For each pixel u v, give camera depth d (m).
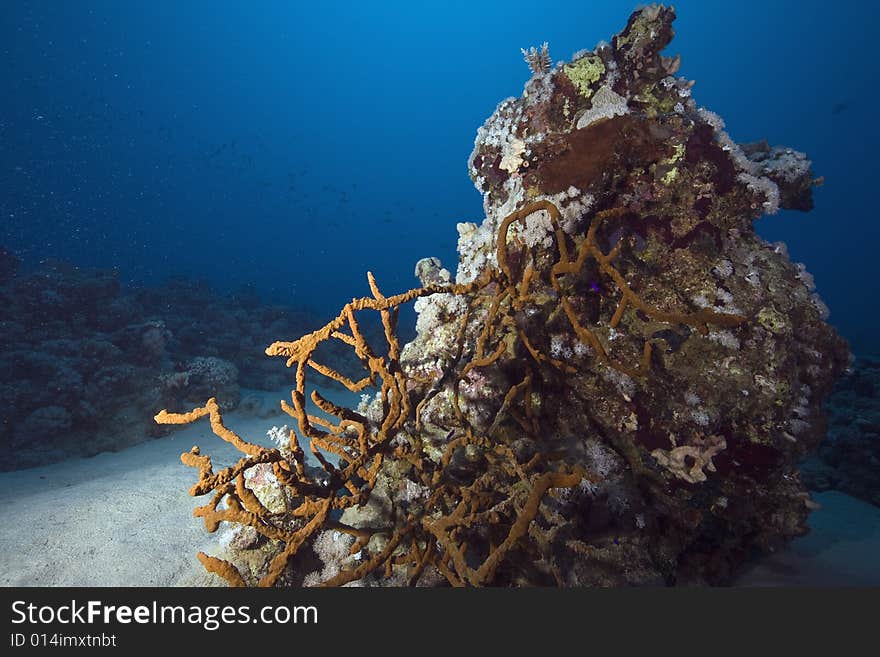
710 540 3.34
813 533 4.45
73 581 3.09
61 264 10.66
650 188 3.36
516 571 2.90
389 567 2.70
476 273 3.71
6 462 5.99
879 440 5.90
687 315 2.87
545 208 3.05
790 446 3.08
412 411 3.28
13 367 7.35
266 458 2.27
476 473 3.18
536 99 3.50
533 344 3.37
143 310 11.30
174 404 7.77
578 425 3.29
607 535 3.09
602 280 3.43
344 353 13.06
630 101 3.40
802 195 4.03
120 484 4.85
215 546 3.45
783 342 3.10
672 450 3.00
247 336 12.43
